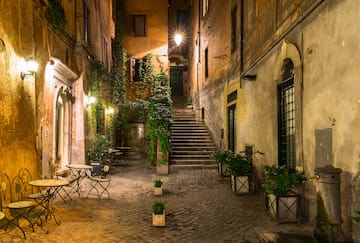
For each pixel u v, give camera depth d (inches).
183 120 790.5
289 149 307.7
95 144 540.1
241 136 471.2
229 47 546.0
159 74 877.8
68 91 456.4
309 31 248.7
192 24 1034.7
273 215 257.1
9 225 242.8
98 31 615.5
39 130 326.6
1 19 243.1
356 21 187.3
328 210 198.5
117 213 292.5
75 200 331.6
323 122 226.4
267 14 351.9
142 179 473.7
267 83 354.9
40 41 332.8
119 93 800.9
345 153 198.7
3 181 243.6
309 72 248.5
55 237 224.2
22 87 278.8
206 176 493.4
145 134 805.2
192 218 280.5
